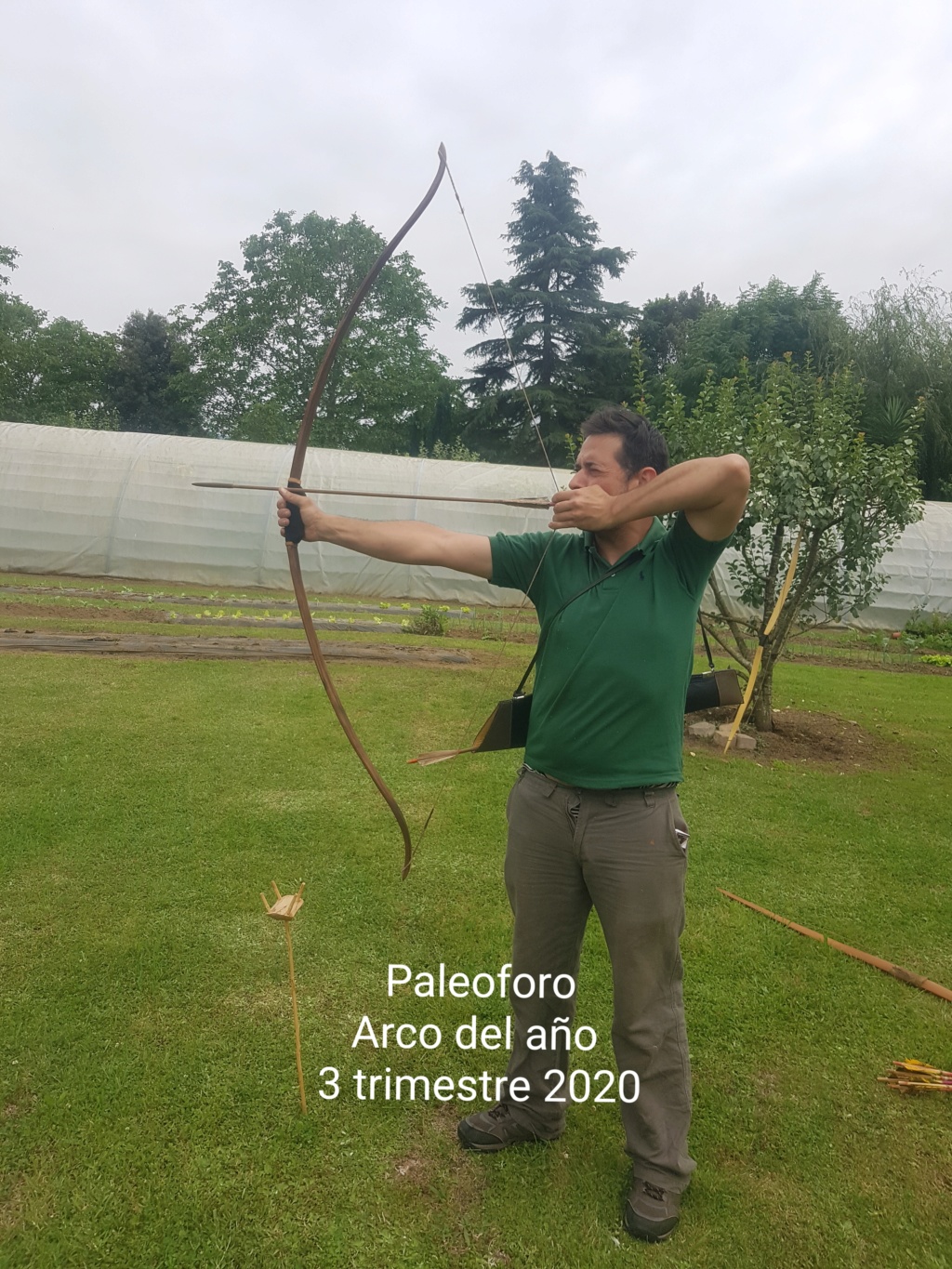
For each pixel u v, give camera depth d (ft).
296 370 96.84
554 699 6.20
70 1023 8.50
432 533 6.61
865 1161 7.27
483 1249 6.29
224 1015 8.76
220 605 38.11
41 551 46.39
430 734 18.63
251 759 16.17
